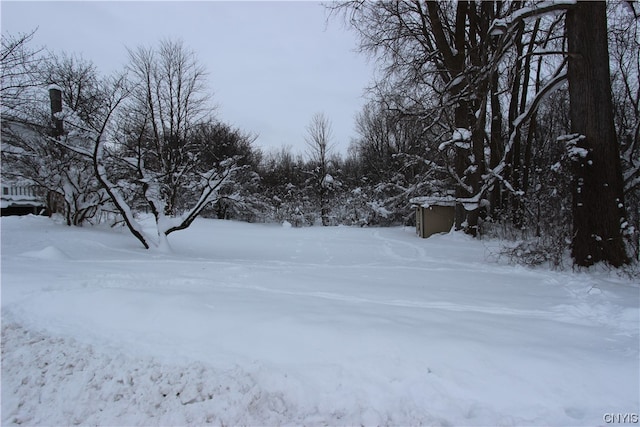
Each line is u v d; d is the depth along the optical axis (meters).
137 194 12.62
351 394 3.03
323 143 36.03
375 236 19.41
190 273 6.92
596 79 8.15
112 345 3.82
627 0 10.05
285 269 8.00
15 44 9.49
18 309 4.64
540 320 4.44
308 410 2.90
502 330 3.99
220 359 3.50
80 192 13.66
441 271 8.24
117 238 12.34
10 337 4.01
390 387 3.10
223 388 3.08
